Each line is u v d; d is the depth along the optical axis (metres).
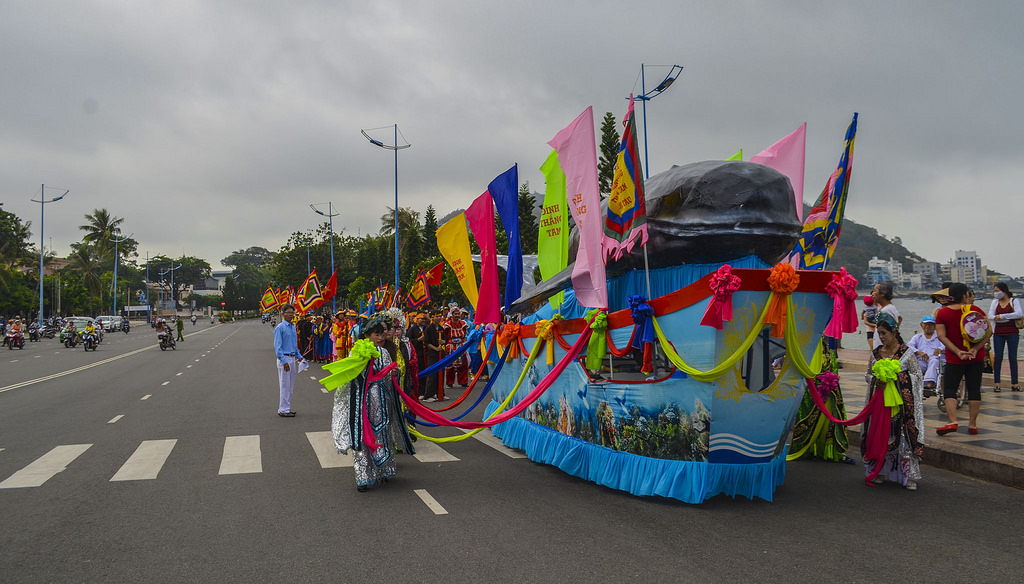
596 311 7.12
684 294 5.89
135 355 30.36
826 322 6.12
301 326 27.27
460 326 17.06
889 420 6.70
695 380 5.95
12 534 5.33
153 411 12.30
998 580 4.38
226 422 11.00
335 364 6.48
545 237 8.91
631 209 6.28
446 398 14.63
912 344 10.71
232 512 5.93
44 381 18.47
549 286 8.04
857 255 92.19
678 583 4.32
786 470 7.60
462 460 8.27
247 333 57.28
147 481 7.06
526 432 8.60
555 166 8.83
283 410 11.65
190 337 50.69
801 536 5.25
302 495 6.52
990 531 5.39
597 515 5.81
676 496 6.04
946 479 7.12
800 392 6.13
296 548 4.99
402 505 6.16
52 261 101.38
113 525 5.55
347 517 5.78
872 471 6.82
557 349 7.97
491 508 6.05
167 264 152.38
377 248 61.50
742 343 5.84
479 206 9.56
